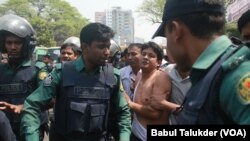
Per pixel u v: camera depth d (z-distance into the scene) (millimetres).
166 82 3115
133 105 3238
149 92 3203
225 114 1139
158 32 1402
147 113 3150
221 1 1242
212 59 1193
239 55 1134
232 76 1112
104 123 2648
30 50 3256
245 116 1069
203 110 1169
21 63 3211
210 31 1236
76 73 2586
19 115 2992
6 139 2043
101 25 2557
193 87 1245
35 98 2543
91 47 2527
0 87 3174
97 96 2580
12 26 3094
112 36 2586
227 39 1232
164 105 3029
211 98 1146
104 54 2539
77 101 2547
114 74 2705
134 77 4438
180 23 1269
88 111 2555
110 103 2725
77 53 4855
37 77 3193
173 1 1281
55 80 2586
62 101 2598
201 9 1224
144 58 3312
